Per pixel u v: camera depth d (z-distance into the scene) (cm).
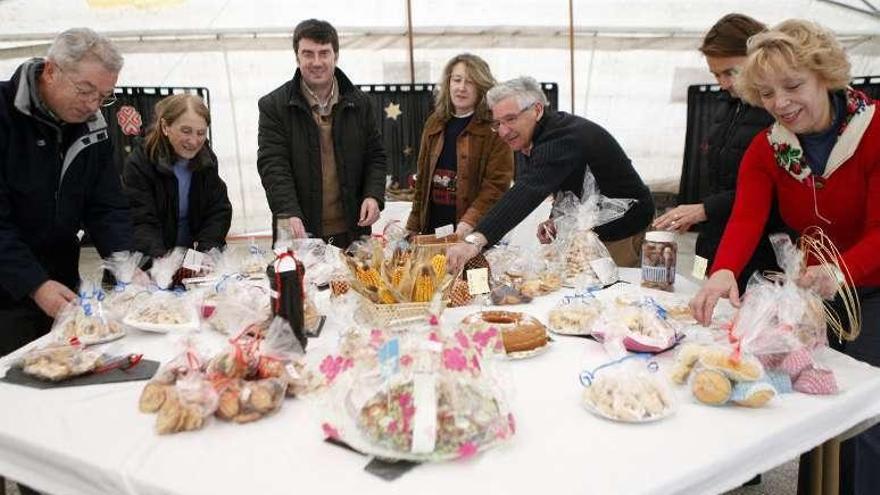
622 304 183
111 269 219
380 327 159
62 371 150
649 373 139
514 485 106
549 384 147
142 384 150
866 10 624
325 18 626
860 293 186
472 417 116
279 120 314
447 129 333
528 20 640
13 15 577
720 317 185
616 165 264
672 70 671
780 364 145
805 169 180
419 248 198
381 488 105
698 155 664
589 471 110
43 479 124
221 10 607
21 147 206
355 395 125
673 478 108
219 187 304
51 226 219
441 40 643
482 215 313
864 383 145
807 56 160
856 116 170
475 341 135
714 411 133
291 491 105
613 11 639
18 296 195
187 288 230
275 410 132
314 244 261
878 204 169
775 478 256
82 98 197
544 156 243
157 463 114
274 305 161
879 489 170
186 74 626
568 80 668
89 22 592
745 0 639
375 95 644
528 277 234
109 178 239
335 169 327
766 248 230
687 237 684
